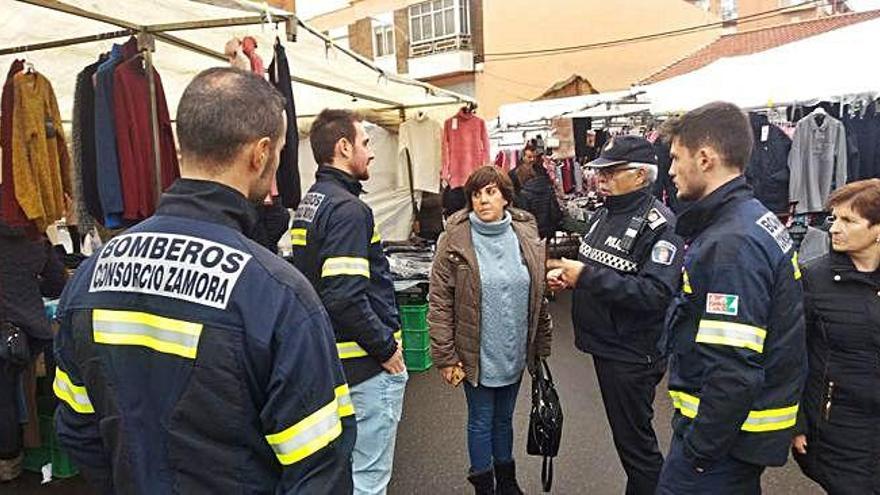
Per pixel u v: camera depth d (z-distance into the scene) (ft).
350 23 94.68
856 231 8.09
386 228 26.66
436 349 11.23
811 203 21.12
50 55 14.61
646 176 9.91
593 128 36.70
